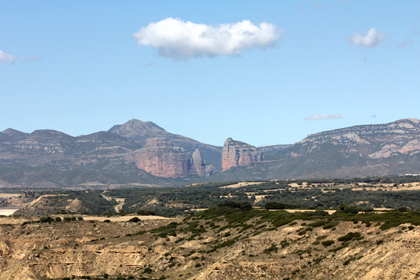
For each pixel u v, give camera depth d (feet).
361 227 338.75
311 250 332.39
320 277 292.61
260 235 399.24
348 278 276.00
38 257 444.96
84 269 437.58
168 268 400.88
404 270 257.96
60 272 438.81
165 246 448.24
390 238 298.35
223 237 447.83
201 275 349.20
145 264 425.69
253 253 365.40
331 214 468.75
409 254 266.36
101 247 456.04
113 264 435.12
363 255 293.43
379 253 284.20
